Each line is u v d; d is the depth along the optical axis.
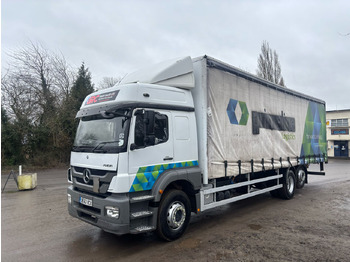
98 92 5.11
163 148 4.70
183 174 4.90
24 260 4.09
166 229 4.66
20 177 10.23
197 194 5.28
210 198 5.70
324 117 11.41
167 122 4.84
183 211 4.97
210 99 5.54
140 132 4.38
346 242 4.75
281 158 8.13
